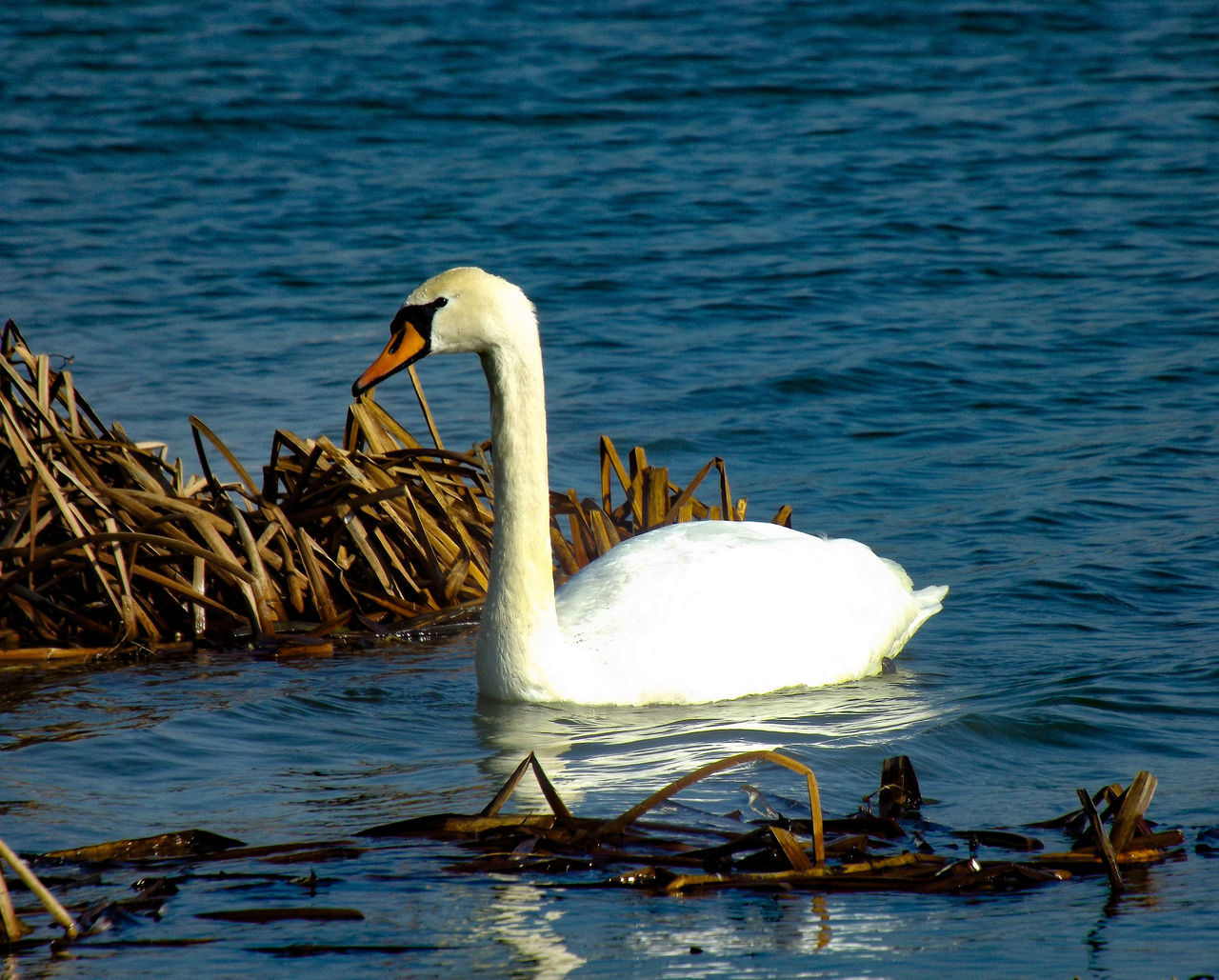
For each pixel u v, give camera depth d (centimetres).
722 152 3559
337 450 1352
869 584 1177
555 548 1373
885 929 688
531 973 642
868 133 3728
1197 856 772
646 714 1044
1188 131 3666
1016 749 948
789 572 1141
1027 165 3403
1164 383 2023
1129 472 1673
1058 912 705
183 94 4109
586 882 736
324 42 4906
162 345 2161
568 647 1066
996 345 2208
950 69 4469
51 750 940
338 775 902
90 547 1234
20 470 1328
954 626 1262
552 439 1828
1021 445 1802
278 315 2339
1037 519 1530
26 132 3697
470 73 4422
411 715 1038
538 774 793
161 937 676
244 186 3262
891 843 788
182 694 1082
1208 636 1186
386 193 3200
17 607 1242
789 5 5475
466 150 3616
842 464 1747
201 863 758
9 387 1372
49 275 2533
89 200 3120
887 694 1092
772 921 695
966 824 819
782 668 1103
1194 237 2805
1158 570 1364
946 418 1909
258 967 648
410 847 776
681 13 5366
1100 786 880
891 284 2553
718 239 2850
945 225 2931
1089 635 1214
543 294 2509
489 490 1420
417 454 1391
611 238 2856
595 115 3947
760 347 2217
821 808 827
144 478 1316
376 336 2233
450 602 1334
